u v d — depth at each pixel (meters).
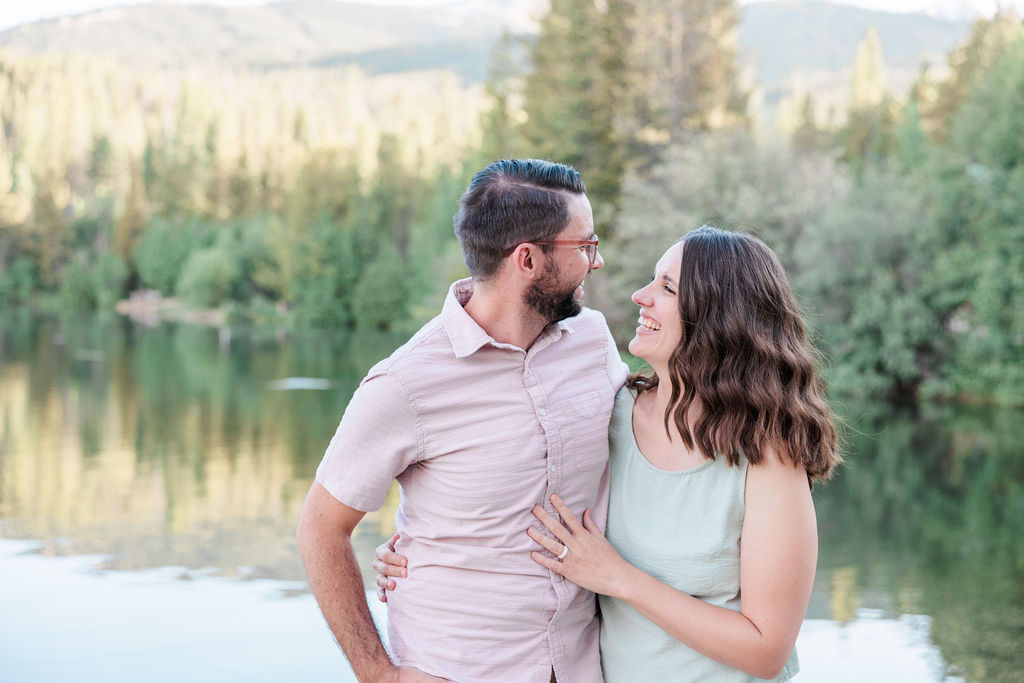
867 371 18.72
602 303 19.34
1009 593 7.68
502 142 28.09
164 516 10.02
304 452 13.95
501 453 1.65
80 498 10.85
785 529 1.62
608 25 25.61
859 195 19.45
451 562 1.68
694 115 26.86
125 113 87.06
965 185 18.92
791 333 1.68
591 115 25.34
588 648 1.77
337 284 45.69
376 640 1.71
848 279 18.81
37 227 61.38
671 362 1.70
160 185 63.94
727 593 1.68
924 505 11.00
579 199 1.70
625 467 1.78
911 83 38.78
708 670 1.67
